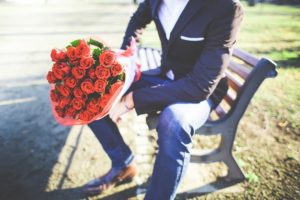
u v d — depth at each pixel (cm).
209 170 248
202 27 173
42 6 1347
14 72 459
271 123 312
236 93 214
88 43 175
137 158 261
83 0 1756
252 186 225
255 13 1245
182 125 157
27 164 252
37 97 377
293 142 279
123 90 167
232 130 207
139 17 237
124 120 328
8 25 822
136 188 224
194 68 175
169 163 155
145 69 255
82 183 230
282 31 798
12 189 224
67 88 155
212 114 322
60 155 265
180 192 220
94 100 157
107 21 916
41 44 623
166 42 202
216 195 217
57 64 160
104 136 204
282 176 234
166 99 176
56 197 216
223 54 170
